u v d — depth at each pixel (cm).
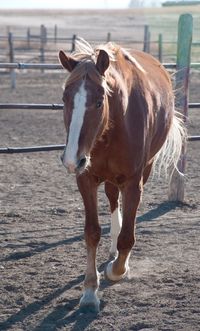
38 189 1510
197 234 1165
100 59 738
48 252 1060
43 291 891
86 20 12038
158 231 1179
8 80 3969
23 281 927
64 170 1719
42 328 778
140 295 875
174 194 1376
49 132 2280
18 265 996
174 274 958
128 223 842
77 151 707
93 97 722
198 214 1302
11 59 4050
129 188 841
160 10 10456
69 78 738
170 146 1091
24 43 5966
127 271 920
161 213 1302
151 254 1052
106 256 1034
